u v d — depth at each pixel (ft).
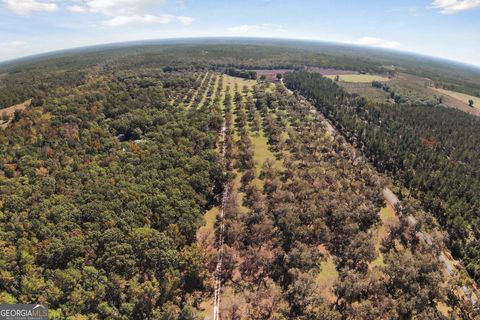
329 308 250.57
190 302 258.98
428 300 252.01
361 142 587.68
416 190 434.30
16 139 450.71
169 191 353.31
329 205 347.36
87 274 246.88
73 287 240.53
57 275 240.94
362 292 262.47
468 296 265.34
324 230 317.01
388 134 604.90
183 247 305.53
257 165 479.41
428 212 390.21
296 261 281.13
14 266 250.57
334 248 312.50
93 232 282.36
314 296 243.81
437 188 413.39
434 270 276.00
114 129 545.03
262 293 264.11
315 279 271.28
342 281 263.29
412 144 548.31
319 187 390.01
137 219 311.68
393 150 516.73
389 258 284.61
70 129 499.51
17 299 230.07
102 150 463.83
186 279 279.28
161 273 267.80
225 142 559.79
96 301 237.45
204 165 419.74
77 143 460.55
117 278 249.55
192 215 329.52
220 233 343.87
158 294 250.78
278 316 244.01
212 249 321.32
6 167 383.04
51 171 393.70
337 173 433.89
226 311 254.88
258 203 354.95
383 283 264.52
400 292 253.03
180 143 483.51
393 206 392.47
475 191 412.36
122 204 327.06
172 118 587.68
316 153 506.07
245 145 514.68
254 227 323.57
